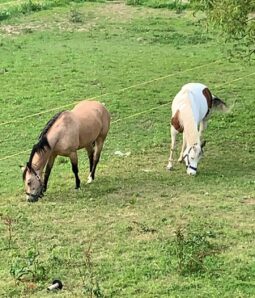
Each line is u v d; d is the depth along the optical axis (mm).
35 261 9445
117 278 9055
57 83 20297
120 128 16547
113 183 12961
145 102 18578
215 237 10320
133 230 10664
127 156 14695
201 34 26734
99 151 13273
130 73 21469
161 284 8867
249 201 11906
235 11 14172
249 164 14102
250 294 8594
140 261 9555
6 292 8789
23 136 15992
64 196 12289
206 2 14719
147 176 13391
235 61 22734
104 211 11500
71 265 9492
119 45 25281
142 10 30922
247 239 10281
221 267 9305
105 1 32281
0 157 14758
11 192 12609
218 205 11672
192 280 8953
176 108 13609
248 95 19328
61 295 8664
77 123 12422
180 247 9617
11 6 30672
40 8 30453
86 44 25312
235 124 16688
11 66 22062
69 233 10625
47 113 17594
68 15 29688
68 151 12359
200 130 14852
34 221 11117
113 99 18766
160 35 26734
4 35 26406
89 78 20844
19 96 19000
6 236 10539
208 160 14391
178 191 12461
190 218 11102
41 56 23406
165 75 21328
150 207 11641
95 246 10117
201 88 14289
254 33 14789
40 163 12023
